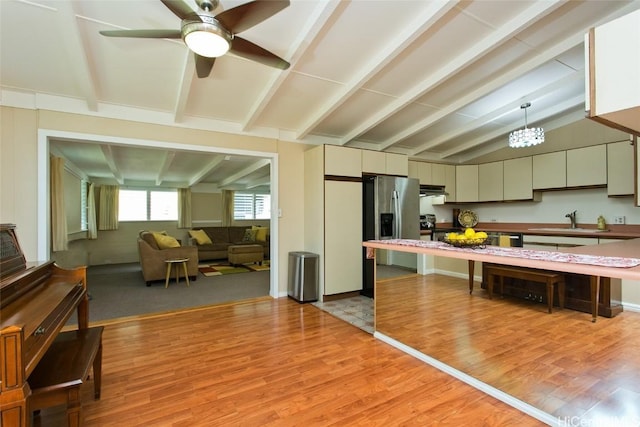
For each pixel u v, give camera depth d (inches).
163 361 98.0
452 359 95.7
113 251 314.0
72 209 234.8
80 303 82.3
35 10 81.4
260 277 231.5
